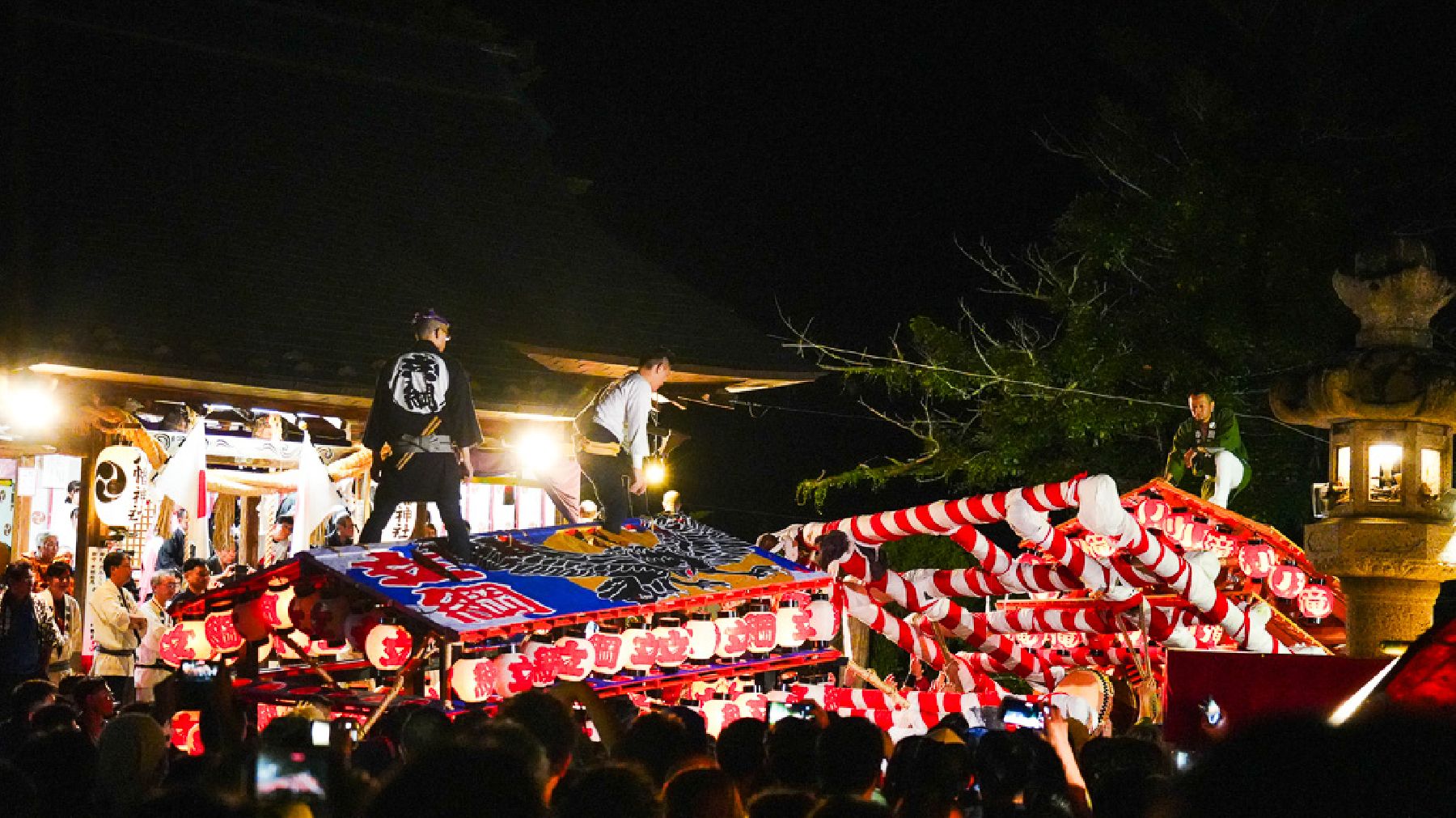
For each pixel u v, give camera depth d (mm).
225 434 14445
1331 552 8070
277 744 3709
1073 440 18531
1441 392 7703
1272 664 6125
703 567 9844
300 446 14633
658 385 10461
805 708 6914
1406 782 1305
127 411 13797
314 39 20250
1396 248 8133
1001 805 4551
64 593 11727
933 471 19375
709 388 18094
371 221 18156
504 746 2312
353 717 8375
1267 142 18453
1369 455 7984
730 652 9719
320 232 17453
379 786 2307
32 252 14930
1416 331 8148
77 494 14367
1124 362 17547
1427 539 7797
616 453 10219
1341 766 1318
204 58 19094
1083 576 10406
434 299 17094
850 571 10789
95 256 15273
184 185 17125
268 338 14984
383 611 8875
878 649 16969
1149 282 19109
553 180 20750
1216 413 12344
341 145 19188
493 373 16000
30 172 16094
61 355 13156
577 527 10250
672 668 9750
